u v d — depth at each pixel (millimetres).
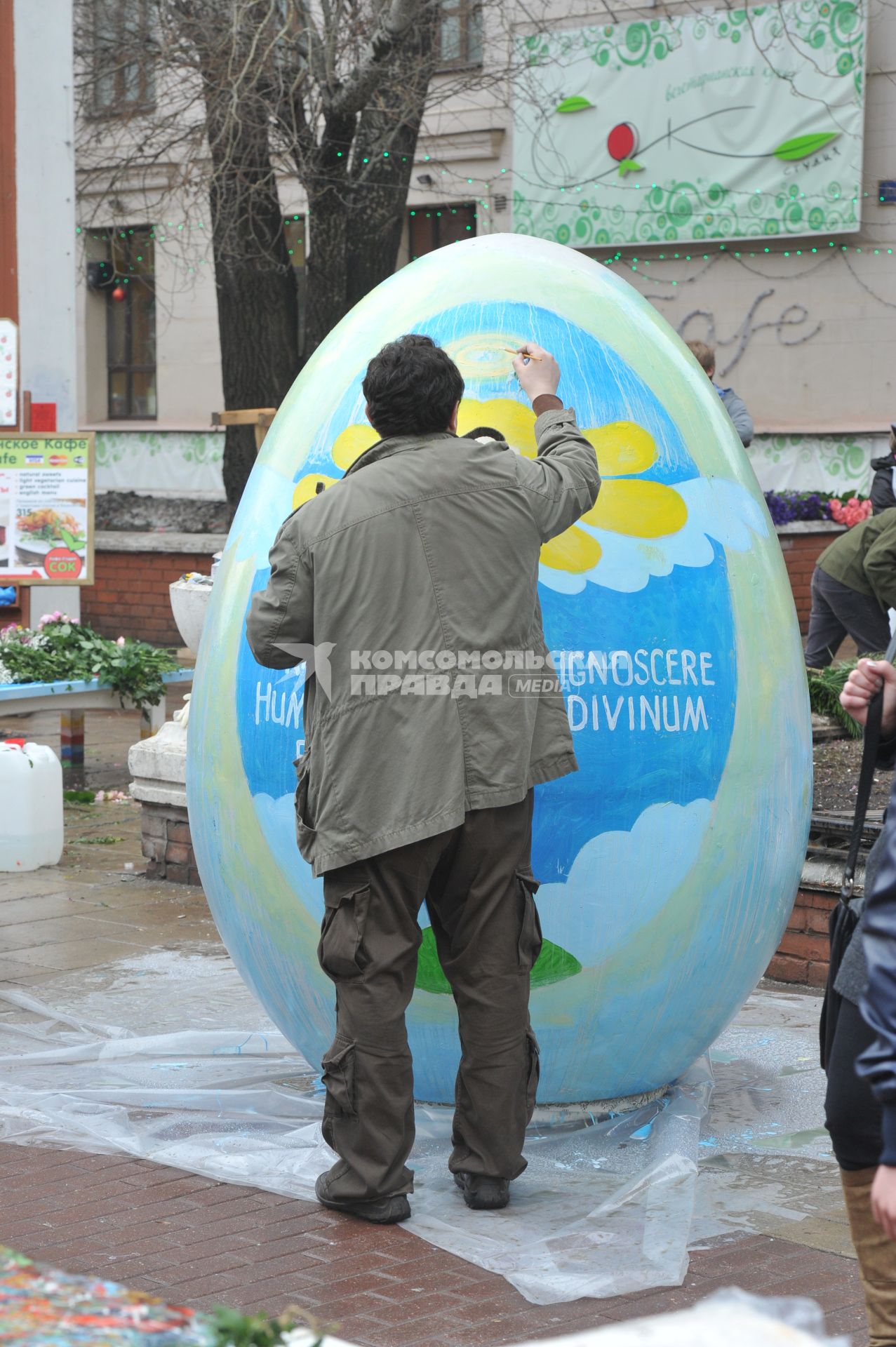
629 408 4168
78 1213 3758
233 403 14438
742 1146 4219
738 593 4152
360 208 13719
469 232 21078
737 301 19328
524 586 3617
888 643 9039
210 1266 3434
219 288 14312
